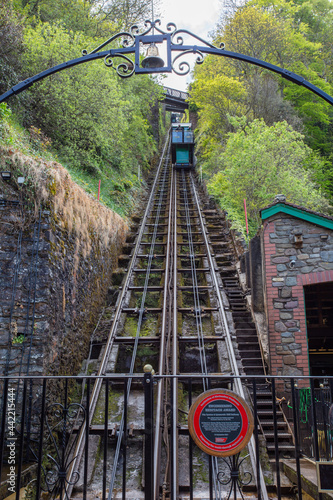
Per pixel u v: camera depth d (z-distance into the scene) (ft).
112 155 53.67
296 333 23.43
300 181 44.27
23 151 20.62
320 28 106.11
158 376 10.18
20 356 17.34
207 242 41.09
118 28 60.54
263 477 15.48
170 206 52.80
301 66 83.10
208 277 34.17
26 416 16.58
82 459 16.67
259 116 69.56
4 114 21.80
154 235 42.47
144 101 73.46
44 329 17.78
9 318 17.57
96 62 40.96
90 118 40.65
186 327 27.84
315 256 24.17
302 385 22.66
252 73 73.97
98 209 30.40
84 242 25.57
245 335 26.73
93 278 27.81
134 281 33.83
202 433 9.66
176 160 80.94
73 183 23.54
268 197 42.39
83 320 24.68
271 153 44.73
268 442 19.20
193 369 24.16
